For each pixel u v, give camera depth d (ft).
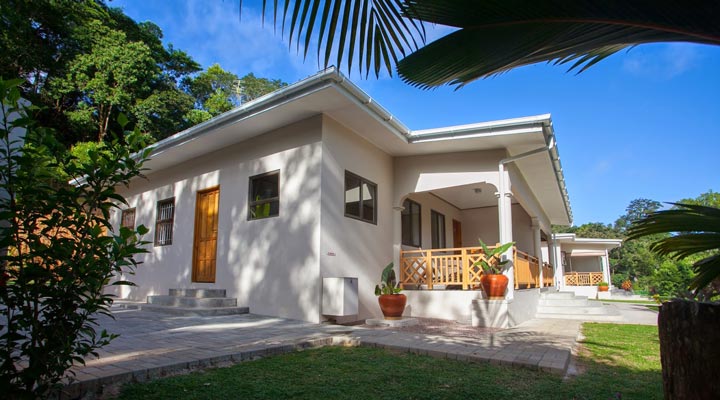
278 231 27.27
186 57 91.56
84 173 8.98
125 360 13.21
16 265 8.30
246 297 28.40
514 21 5.58
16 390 8.08
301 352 16.66
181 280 33.68
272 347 16.05
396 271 32.01
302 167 26.63
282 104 24.62
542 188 41.78
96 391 10.77
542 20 5.42
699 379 4.98
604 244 79.61
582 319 35.14
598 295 78.23
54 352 8.29
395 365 14.66
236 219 30.14
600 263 100.58
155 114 71.10
